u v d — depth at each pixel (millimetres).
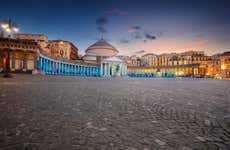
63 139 2143
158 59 112875
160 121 3027
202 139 2242
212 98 6109
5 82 11195
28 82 11859
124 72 75750
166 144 2068
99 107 4109
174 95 6812
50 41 65188
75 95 6082
